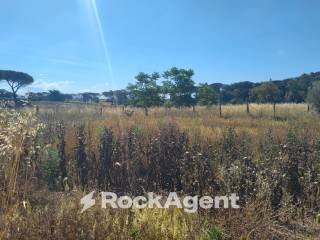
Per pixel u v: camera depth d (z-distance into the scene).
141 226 4.14
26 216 4.12
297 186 6.29
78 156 7.48
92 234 3.81
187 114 23.00
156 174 6.97
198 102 43.38
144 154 7.46
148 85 42.03
